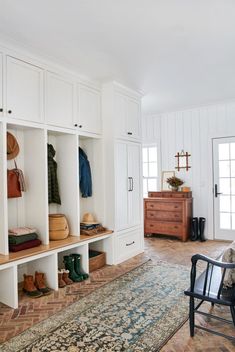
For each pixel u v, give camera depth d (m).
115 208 3.78
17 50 2.75
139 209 4.34
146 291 2.87
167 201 5.21
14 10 2.18
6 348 1.93
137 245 4.27
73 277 3.17
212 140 5.27
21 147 3.20
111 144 3.80
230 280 1.95
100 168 3.88
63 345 1.96
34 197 3.14
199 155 5.41
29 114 2.86
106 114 3.84
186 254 4.24
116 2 2.11
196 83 4.00
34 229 3.04
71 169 3.51
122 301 2.64
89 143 3.97
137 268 3.59
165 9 2.21
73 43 2.74
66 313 2.42
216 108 5.21
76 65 3.28
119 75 3.63
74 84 3.45
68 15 2.26
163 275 3.32
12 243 2.77
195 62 3.26
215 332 1.97
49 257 2.97
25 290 2.86
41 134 3.05
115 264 3.76
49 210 3.61
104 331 2.13
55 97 3.17
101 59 3.13
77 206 3.48
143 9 2.20
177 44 2.80
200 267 3.58
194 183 5.46
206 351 1.89
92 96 3.73
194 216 5.45
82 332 2.12
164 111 5.68
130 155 4.14
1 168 2.63
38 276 2.95
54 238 3.22
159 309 2.48
